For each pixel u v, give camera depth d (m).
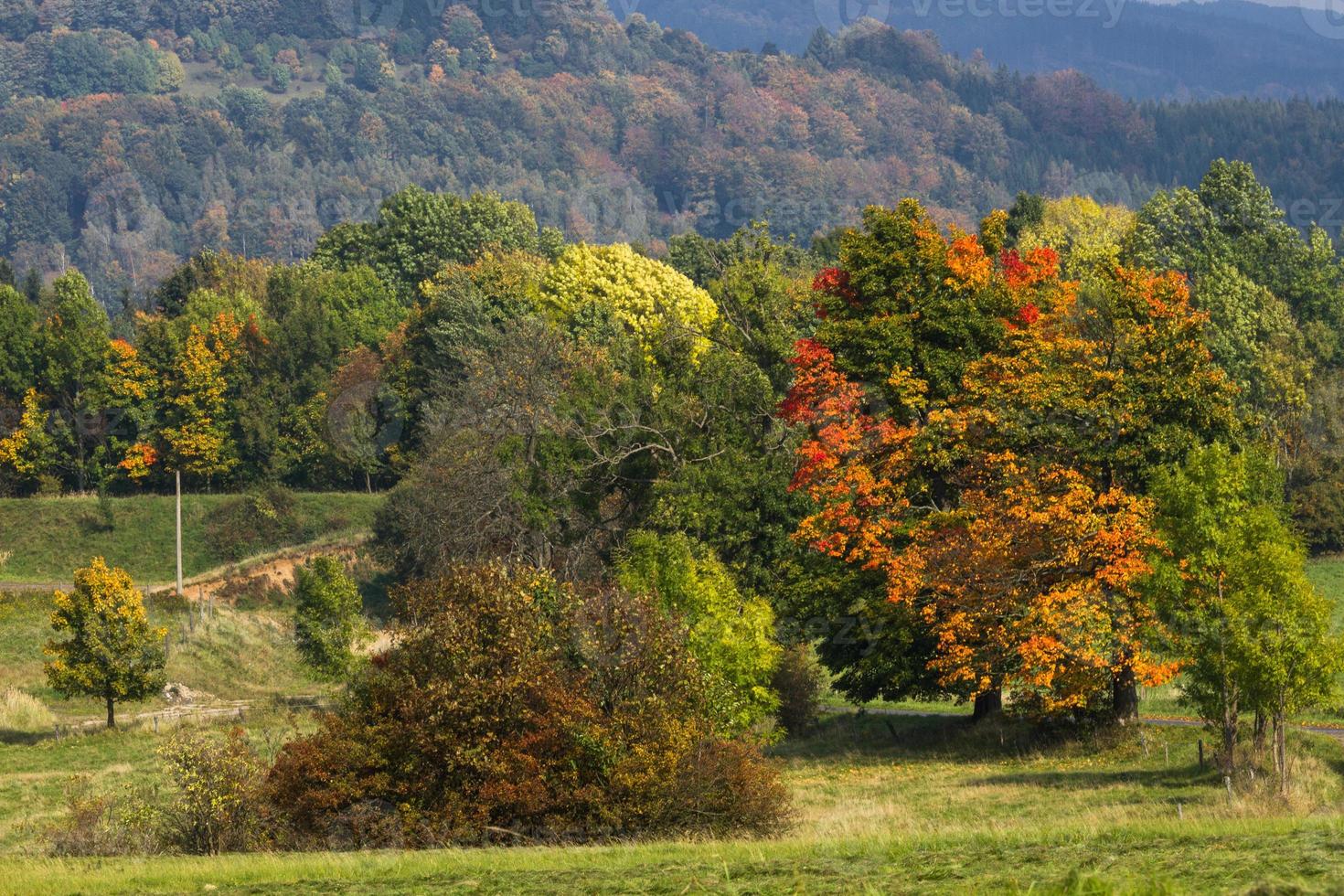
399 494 100.19
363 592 103.31
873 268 56.47
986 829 27.45
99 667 65.69
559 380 83.31
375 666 34.59
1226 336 101.25
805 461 56.91
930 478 55.78
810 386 56.28
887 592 53.41
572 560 65.00
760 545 61.72
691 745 33.28
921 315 55.88
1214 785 38.62
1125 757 46.53
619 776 32.22
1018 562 49.28
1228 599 36.91
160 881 24.34
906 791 43.31
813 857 23.14
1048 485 49.69
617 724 33.09
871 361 56.09
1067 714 52.38
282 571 110.31
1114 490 49.19
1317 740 44.78
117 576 67.06
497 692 32.53
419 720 32.81
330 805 32.47
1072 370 51.25
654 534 47.38
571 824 32.53
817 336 56.59
